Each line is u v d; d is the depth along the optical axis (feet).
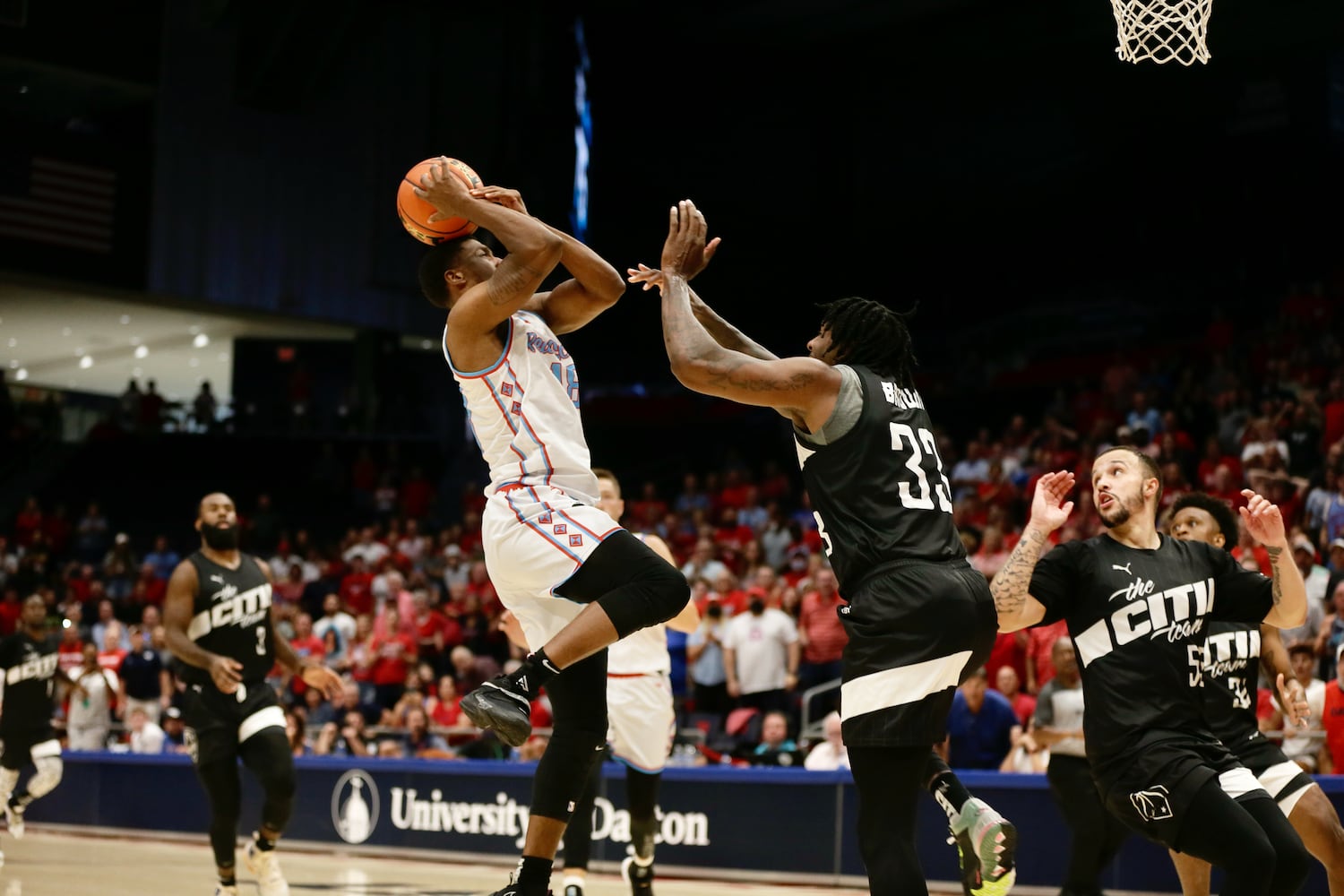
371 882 24.72
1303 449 43.19
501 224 11.59
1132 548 13.74
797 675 36.88
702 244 12.13
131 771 35.73
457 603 49.55
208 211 67.15
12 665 31.68
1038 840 23.04
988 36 78.18
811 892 24.00
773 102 85.71
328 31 67.56
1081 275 75.87
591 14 79.20
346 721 36.52
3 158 61.72
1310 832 13.98
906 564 10.84
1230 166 70.74
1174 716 13.07
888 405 11.26
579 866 17.67
